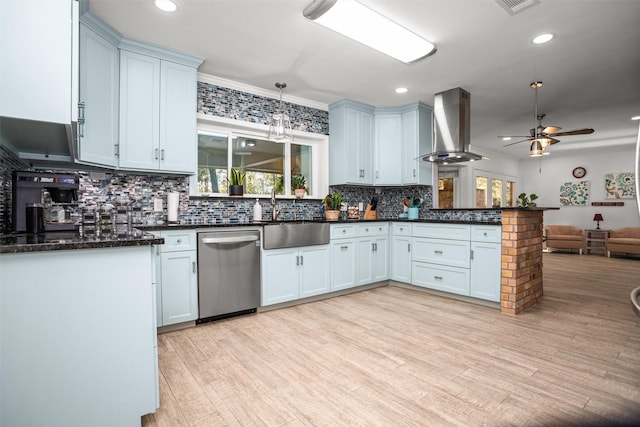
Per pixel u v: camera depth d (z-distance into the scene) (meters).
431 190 4.41
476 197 7.59
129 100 2.67
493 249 3.24
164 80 2.85
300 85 3.65
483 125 5.54
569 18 2.39
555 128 4.22
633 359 2.15
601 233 7.22
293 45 2.79
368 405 1.66
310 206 4.24
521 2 2.19
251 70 3.27
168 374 1.97
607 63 3.13
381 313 3.11
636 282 4.41
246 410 1.62
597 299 3.59
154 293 1.51
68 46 1.42
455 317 2.99
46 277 1.29
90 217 2.66
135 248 1.46
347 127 4.14
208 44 2.77
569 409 1.60
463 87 3.73
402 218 4.34
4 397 1.23
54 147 2.13
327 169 4.35
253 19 2.41
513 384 1.84
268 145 4.05
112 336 1.41
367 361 2.13
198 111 3.33
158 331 2.63
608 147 7.41
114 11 2.29
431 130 4.38
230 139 3.69
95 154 2.38
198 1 2.20
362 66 3.18
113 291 1.41
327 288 3.60
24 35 1.35
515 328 2.71
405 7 2.25
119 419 1.42
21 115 1.34
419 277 3.89
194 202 3.33
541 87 3.75
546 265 5.77
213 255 2.83
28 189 2.09
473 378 1.91
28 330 1.26
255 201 3.75
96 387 1.38
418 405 1.65
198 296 2.77
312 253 3.48
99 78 2.41
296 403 1.68
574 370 2.00
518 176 9.05
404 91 3.84
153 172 2.89
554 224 8.46
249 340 2.47
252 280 3.04
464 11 2.30
